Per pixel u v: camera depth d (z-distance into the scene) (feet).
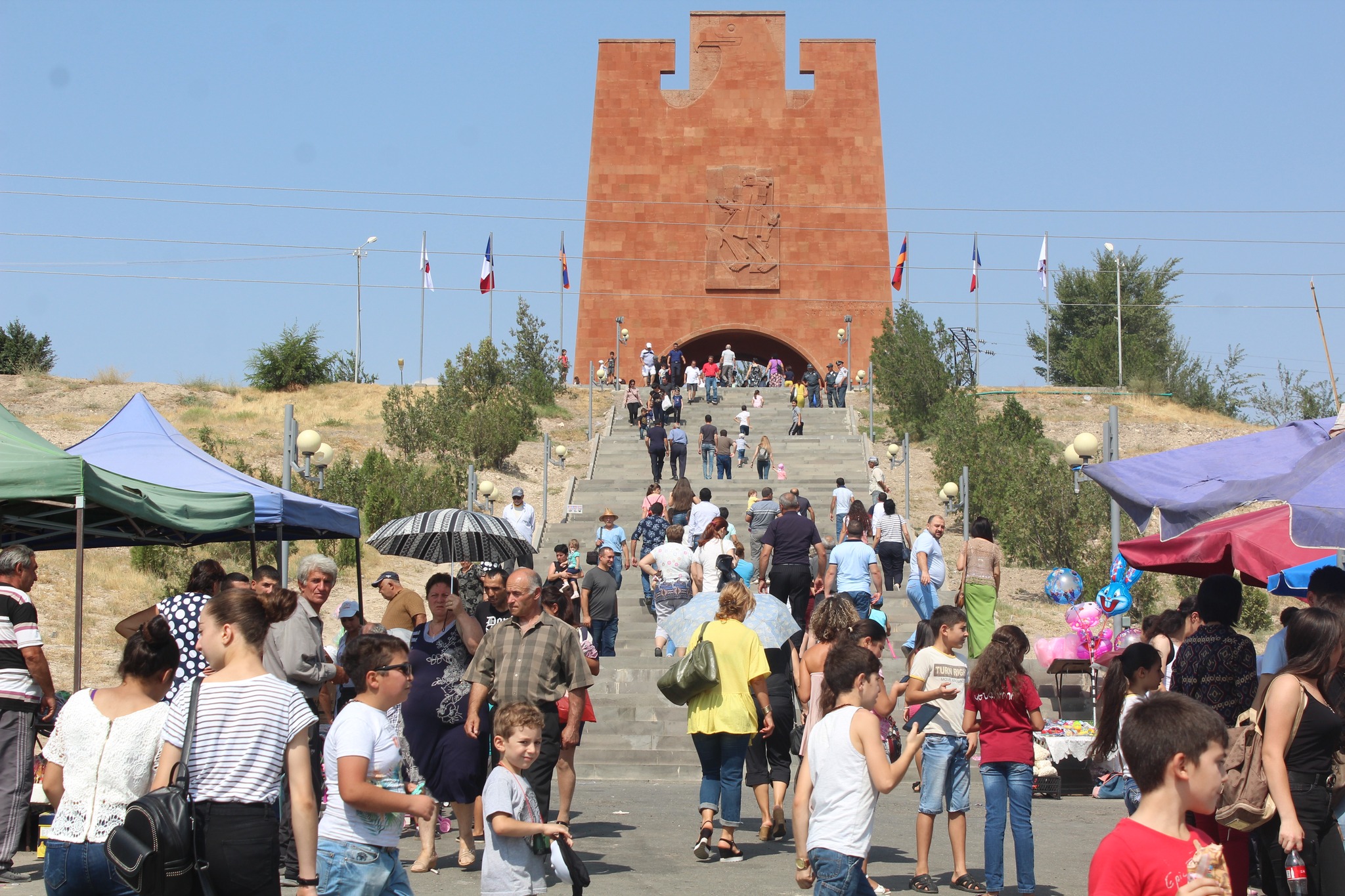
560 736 28.17
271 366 149.69
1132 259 220.64
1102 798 40.40
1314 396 165.37
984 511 98.02
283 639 25.81
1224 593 23.98
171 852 15.51
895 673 53.11
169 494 31.71
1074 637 48.14
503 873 19.34
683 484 59.72
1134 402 146.92
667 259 165.58
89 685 52.49
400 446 117.91
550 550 82.58
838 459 110.83
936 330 134.00
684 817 35.83
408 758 30.94
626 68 167.32
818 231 165.27
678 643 31.48
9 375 138.92
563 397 152.05
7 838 25.96
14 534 38.22
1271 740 19.36
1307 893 20.16
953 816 26.61
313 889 16.53
